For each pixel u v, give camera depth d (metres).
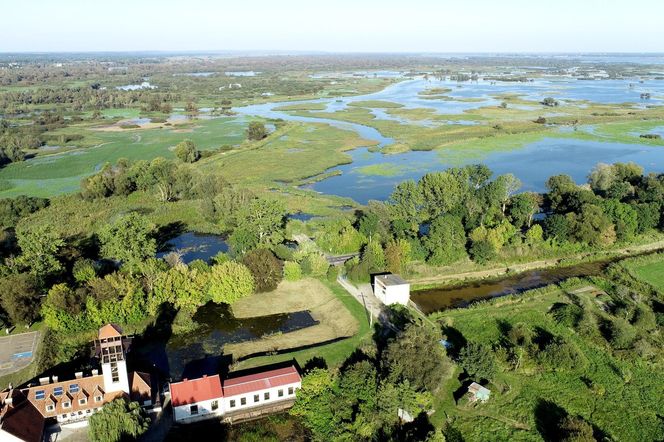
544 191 186.00
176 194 191.00
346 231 132.62
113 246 110.25
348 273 117.25
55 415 70.81
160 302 100.38
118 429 66.81
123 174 194.12
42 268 104.44
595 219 132.38
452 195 146.25
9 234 138.88
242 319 103.12
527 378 83.06
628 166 178.12
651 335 93.44
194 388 74.88
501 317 101.88
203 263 112.56
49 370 84.88
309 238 143.12
